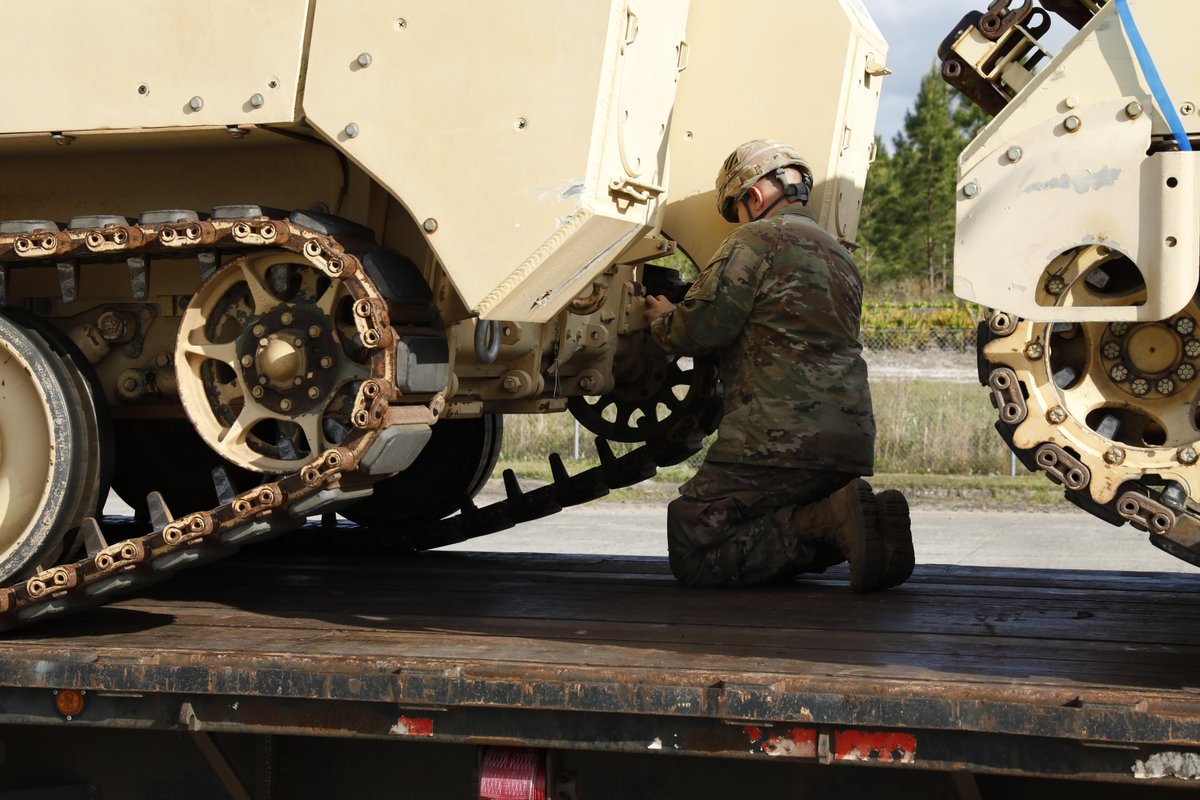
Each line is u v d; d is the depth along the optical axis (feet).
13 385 11.98
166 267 12.80
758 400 14.15
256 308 11.76
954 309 72.18
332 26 10.93
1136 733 8.08
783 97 15.24
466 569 15.52
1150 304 8.84
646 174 11.96
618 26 10.50
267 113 11.07
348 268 10.91
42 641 11.05
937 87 139.13
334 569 15.47
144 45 11.36
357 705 9.51
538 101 10.51
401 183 10.80
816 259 14.30
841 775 9.36
